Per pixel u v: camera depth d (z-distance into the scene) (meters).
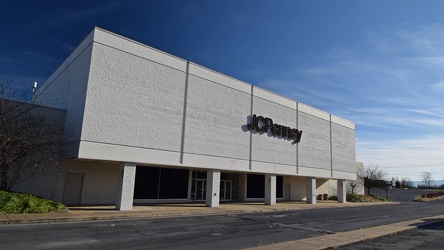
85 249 9.25
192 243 10.64
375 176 82.19
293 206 29.66
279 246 10.04
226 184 34.62
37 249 8.98
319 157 36.75
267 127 30.14
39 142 17.88
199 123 24.30
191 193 29.92
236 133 27.25
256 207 26.33
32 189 20.72
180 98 23.28
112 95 19.62
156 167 27.11
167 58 22.80
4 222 13.01
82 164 22.75
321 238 11.89
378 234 13.13
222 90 26.48
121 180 19.78
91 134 18.53
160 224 14.87
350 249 10.22
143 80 21.20
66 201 22.08
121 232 12.29
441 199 59.00
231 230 13.82
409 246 11.02
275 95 31.84
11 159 17.36
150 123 21.25
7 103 17.72
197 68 24.72
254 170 28.41
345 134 42.53
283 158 31.73
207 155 24.61
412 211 28.48
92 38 19.33
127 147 19.94
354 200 43.16
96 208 19.98
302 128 34.81
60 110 21.53
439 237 13.11
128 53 20.69
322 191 45.44
